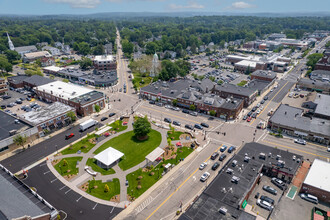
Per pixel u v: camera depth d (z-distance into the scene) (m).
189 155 97.56
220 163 92.31
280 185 79.88
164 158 95.19
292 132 112.88
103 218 67.56
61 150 99.44
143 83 195.50
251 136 112.56
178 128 119.50
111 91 173.38
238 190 72.75
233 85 165.88
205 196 69.44
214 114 130.50
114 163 91.81
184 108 144.12
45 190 77.38
